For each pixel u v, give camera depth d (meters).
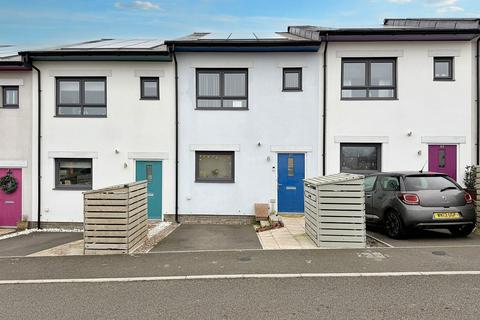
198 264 6.59
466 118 11.55
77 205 12.08
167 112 11.98
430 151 11.62
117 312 4.55
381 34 11.32
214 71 12.03
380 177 9.20
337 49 11.72
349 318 4.25
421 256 6.79
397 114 11.65
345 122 11.71
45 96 12.16
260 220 11.34
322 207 7.73
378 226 9.04
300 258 6.84
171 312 4.52
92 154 12.07
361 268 6.14
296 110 11.81
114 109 12.06
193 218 11.91
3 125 12.27
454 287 5.18
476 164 11.52
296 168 11.81
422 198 8.05
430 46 11.61
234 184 11.85
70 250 8.05
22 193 12.23
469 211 8.06
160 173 12.04
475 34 11.23
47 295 5.19
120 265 6.65
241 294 5.07
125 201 7.57
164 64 12.00
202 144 11.94
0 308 4.74
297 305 4.65
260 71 11.86
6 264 6.88
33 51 11.66
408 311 4.41
